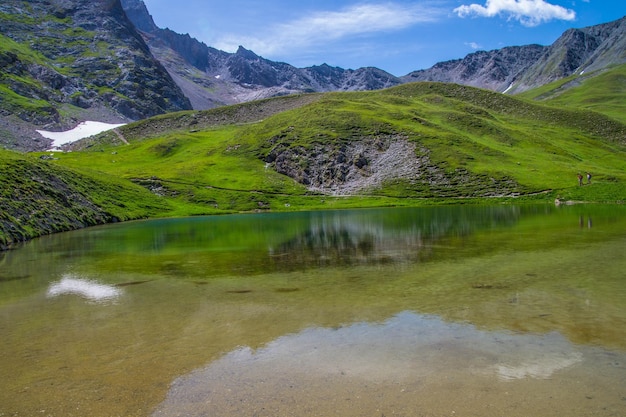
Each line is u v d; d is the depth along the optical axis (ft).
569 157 401.70
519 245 103.04
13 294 69.56
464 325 48.08
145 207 281.74
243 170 397.39
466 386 34.63
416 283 68.23
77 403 33.71
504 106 594.24
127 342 46.06
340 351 42.16
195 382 36.58
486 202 292.81
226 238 141.28
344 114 471.21
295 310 55.77
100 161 455.22
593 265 76.79
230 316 54.19
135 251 115.96
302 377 37.04
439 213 224.33
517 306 54.08
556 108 577.02
